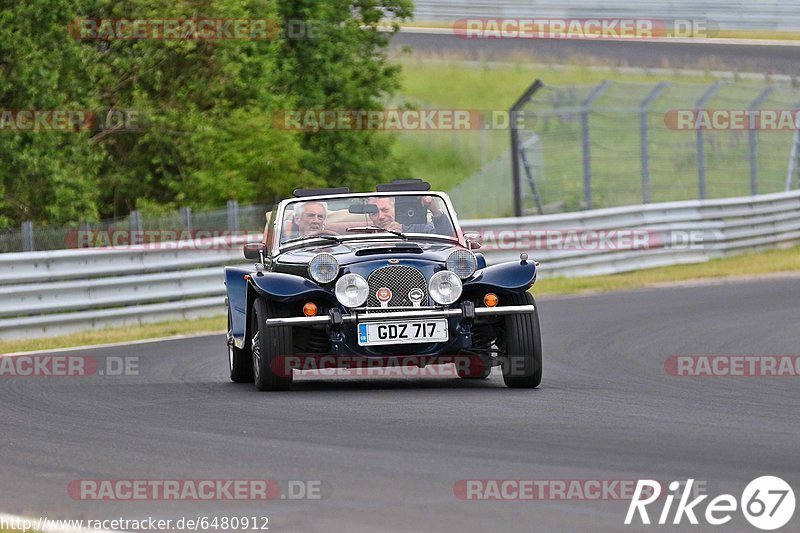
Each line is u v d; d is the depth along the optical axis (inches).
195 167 3740.2
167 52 3661.4
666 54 6023.6
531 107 5073.8
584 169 3634.4
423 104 5876.0
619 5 6417.3
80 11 3280.0
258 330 1387.8
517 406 1240.8
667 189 4776.1
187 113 3673.7
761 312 2281.0
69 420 1230.3
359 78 4323.3
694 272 3157.0
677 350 1791.3
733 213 3550.7
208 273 2645.2
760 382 1457.9
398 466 924.0
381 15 4468.5
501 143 5836.6
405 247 1423.5
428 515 768.3
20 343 2209.6
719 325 2096.5
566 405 1248.8
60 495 861.8
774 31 6491.1
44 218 3221.0
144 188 3853.3
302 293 1369.3
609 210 3267.7
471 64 6186.0
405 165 4461.1
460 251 1385.3
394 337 1353.3
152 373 1673.2
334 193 1578.5
